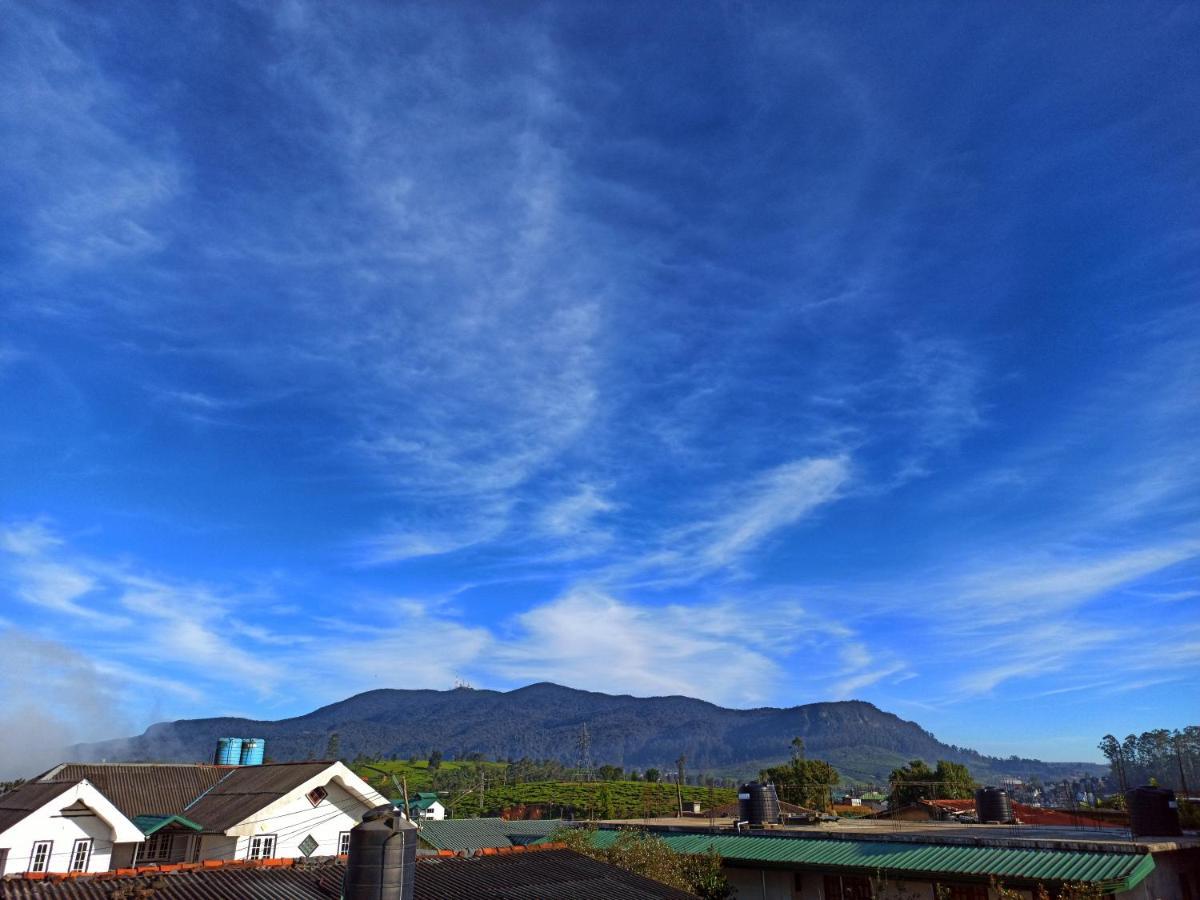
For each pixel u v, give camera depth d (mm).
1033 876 20672
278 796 34125
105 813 32281
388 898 12961
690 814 49094
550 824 47281
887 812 45156
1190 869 23141
